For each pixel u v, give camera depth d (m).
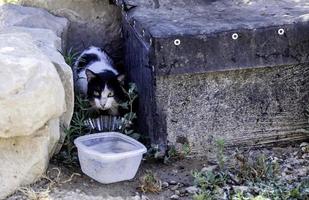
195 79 4.17
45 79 3.44
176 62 4.06
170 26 4.22
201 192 3.75
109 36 5.55
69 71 3.98
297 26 4.19
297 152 4.37
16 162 3.67
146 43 4.25
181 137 4.27
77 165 4.09
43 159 3.74
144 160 4.27
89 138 4.09
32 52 3.72
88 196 3.72
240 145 4.39
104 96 4.70
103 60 5.19
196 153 4.32
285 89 4.34
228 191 3.79
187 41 4.04
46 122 3.64
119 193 3.80
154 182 3.92
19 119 3.39
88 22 5.47
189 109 4.23
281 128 4.43
